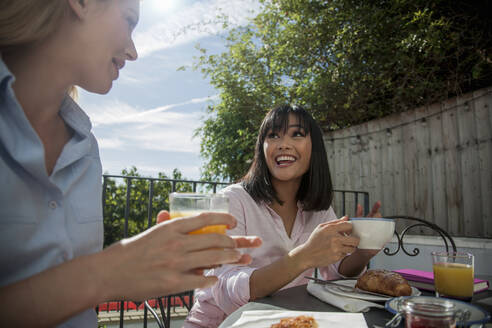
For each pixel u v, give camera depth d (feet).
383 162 13.15
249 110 16.79
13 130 2.05
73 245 2.52
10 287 1.44
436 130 11.68
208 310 4.40
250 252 5.05
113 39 2.21
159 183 17.21
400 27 12.60
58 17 2.05
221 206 2.52
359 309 2.99
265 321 2.68
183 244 1.59
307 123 5.43
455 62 12.11
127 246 1.56
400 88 12.81
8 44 2.03
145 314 7.07
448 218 11.23
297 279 5.01
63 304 1.44
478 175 10.57
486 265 8.44
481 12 11.40
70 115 2.73
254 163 5.61
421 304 2.21
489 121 10.36
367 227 3.48
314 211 5.62
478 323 2.34
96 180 2.87
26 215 2.11
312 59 15.33
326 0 14.66
